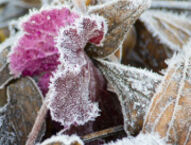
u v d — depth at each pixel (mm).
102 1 279
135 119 249
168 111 240
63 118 241
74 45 242
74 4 268
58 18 257
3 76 270
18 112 267
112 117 270
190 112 237
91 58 266
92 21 244
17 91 270
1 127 263
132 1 253
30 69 271
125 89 255
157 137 239
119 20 257
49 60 269
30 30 261
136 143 233
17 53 267
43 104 252
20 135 264
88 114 244
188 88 240
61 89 238
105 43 260
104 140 260
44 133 261
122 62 322
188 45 252
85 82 247
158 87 246
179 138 238
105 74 263
